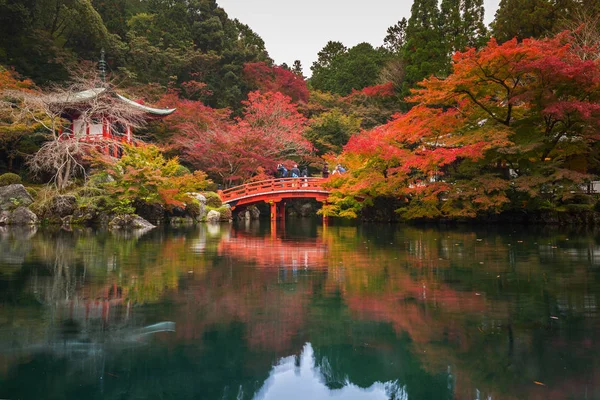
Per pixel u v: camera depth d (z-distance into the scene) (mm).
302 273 7320
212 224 22484
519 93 16609
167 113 27438
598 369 3373
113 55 37500
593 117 15266
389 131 20531
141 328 4340
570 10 27031
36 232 15266
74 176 21797
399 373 3344
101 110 21984
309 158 36062
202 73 44281
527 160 17812
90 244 11555
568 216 18859
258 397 2988
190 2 49531
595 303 5250
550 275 7062
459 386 3131
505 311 4922
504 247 10914
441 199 21062
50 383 3150
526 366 3430
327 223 23844
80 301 5348
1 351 3738
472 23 34406
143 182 19500
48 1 32906
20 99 20109
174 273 7293
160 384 3172
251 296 5641
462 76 16141
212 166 30797
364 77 51375
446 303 5277
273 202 26641
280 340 4043
